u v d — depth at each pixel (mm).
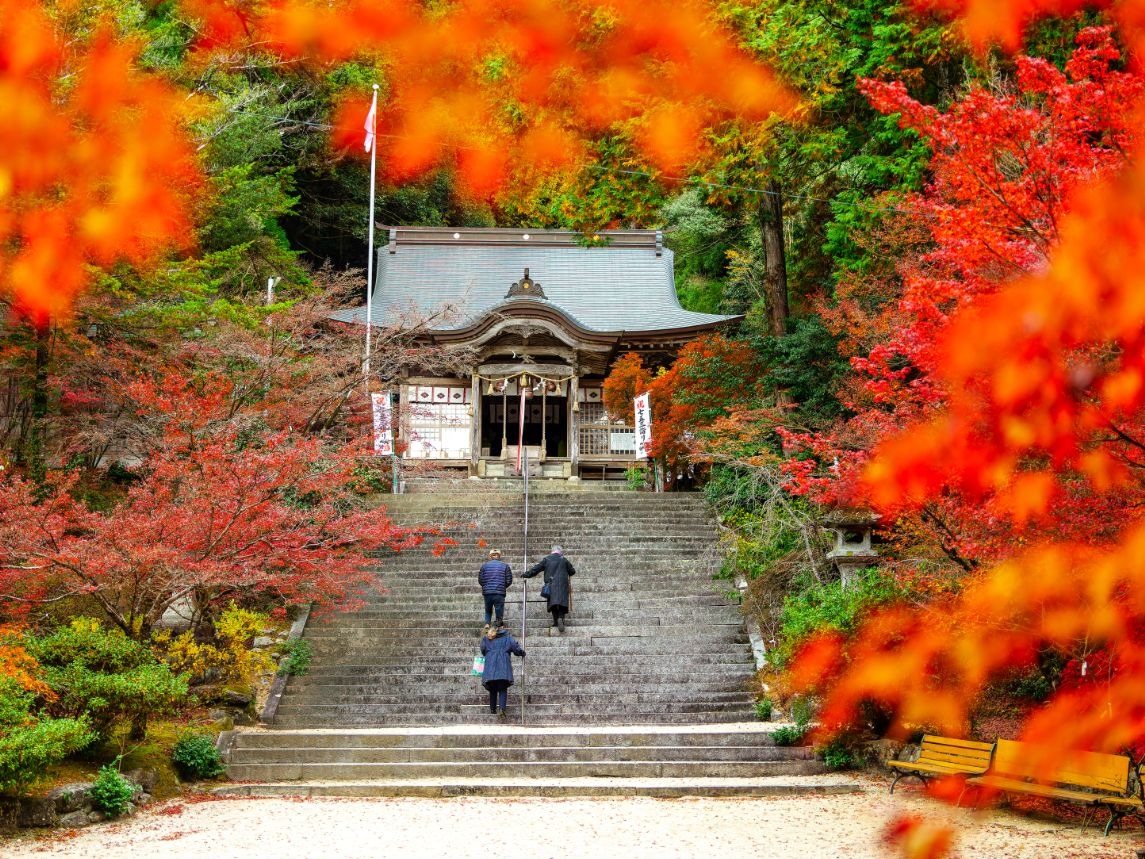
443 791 11125
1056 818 9172
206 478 13031
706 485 21812
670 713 14039
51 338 16500
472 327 27734
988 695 10977
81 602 14414
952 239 7062
